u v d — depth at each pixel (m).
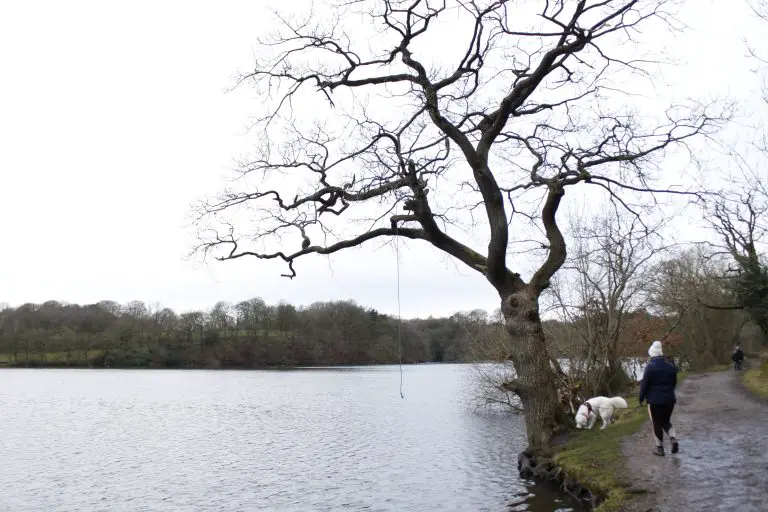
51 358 130.38
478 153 14.80
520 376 15.36
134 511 16.03
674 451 12.32
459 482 17.23
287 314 139.88
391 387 67.56
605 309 24.81
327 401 50.22
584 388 23.66
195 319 138.50
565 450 14.37
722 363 50.16
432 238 15.92
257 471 20.98
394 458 22.36
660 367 12.23
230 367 129.75
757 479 10.09
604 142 15.96
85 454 25.19
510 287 15.59
